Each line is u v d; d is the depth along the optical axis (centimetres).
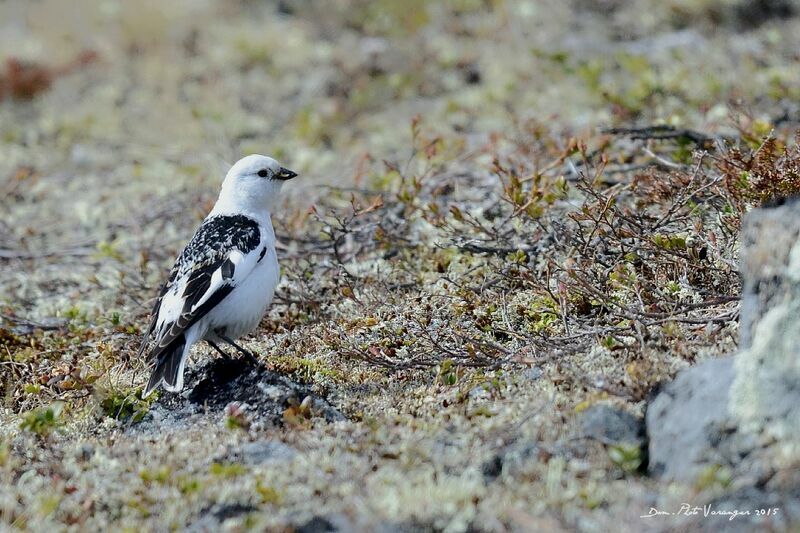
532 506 723
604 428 799
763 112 1502
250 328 1057
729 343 879
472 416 856
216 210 1097
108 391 1008
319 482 773
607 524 699
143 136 1962
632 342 930
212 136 1900
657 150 1360
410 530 708
